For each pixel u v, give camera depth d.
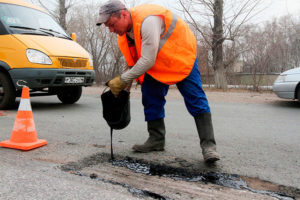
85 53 5.67
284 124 4.28
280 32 17.05
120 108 2.32
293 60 20.78
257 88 10.59
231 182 1.96
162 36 2.17
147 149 2.65
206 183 1.93
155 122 2.66
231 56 13.08
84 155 2.48
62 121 4.18
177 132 3.62
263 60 11.41
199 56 13.33
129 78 2.15
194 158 2.49
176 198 1.67
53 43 5.14
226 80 12.50
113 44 15.29
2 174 1.92
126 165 2.25
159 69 2.26
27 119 2.70
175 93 9.54
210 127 2.33
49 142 2.91
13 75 4.79
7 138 3.04
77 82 5.31
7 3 5.41
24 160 2.28
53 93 5.70
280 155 2.65
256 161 2.45
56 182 1.81
